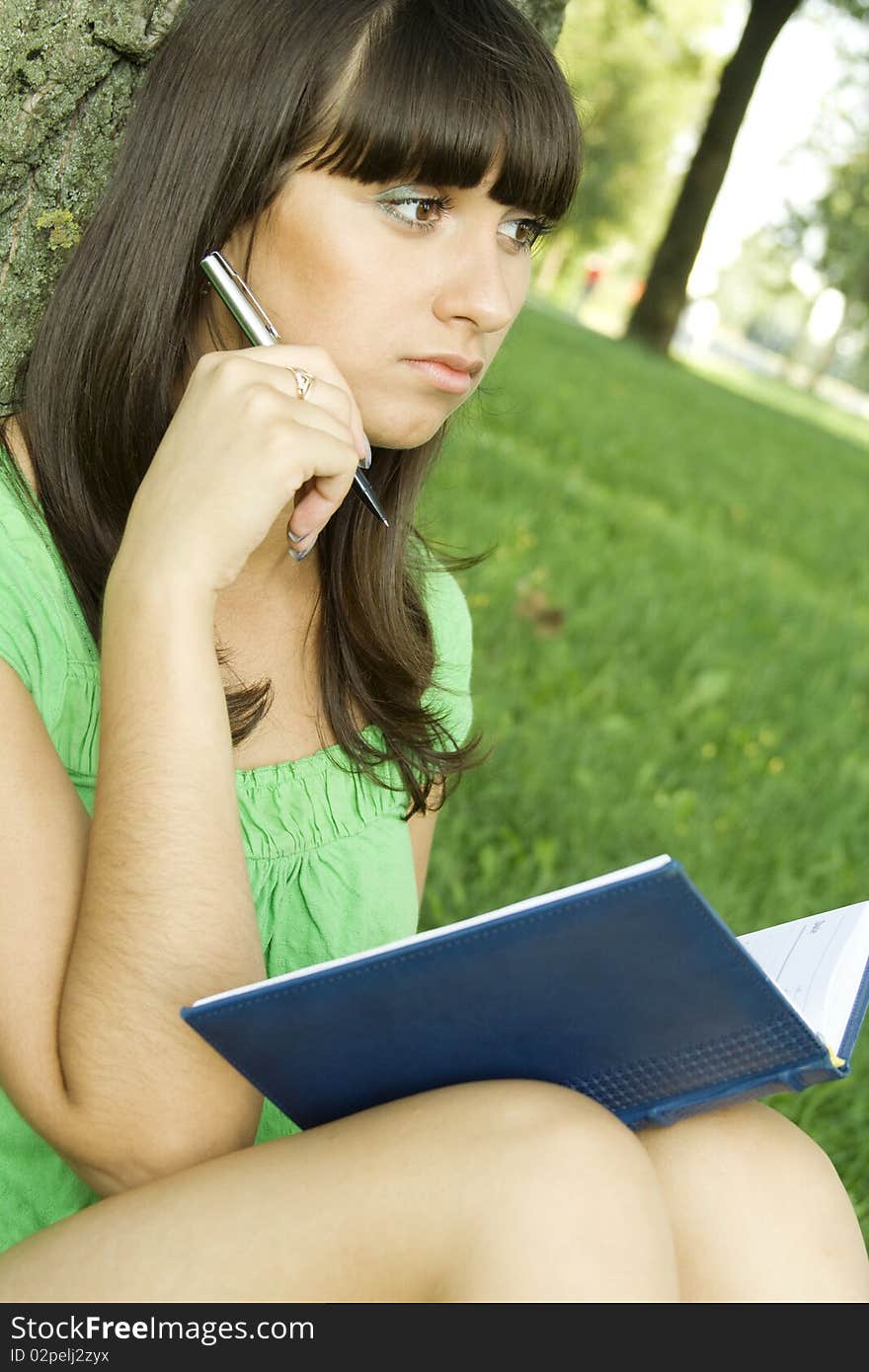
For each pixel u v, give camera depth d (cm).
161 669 125
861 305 3316
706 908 105
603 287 3941
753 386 2841
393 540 173
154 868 121
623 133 2914
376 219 143
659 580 581
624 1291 105
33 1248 118
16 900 126
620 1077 124
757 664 516
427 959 110
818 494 1089
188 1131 122
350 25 139
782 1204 130
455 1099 117
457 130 139
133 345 149
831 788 430
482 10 144
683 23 2339
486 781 350
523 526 569
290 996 112
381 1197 112
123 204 150
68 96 167
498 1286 105
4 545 142
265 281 146
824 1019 126
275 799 161
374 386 148
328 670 168
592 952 109
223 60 144
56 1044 123
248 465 128
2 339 175
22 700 134
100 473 150
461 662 199
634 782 383
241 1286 112
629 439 959
